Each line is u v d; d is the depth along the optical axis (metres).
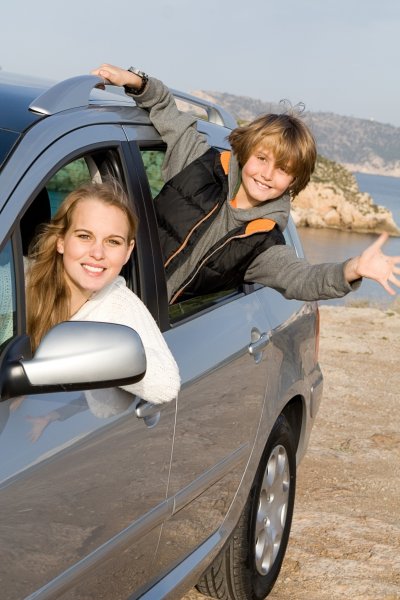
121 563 3.31
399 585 5.48
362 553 5.86
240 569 4.73
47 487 2.72
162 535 3.65
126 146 3.60
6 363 2.57
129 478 3.24
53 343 2.51
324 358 11.55
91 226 3.08
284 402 4.97
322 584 5.40
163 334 3.65
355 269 3.75
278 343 4.84
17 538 2.61
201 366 3.81
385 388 10.32
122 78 3.97
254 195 4.08
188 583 3.97
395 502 6.88
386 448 8.11
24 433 2.66
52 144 3.09
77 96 3.43
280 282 4.08
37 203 3.46
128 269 3.55
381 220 142.38
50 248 3.14
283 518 5.23
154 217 3.68
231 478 4.34
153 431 3.39
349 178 149.62
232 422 4.24
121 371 2.53
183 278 4.01
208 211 4.03
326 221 141.88
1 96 3.28
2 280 2.73
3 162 2.89
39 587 2.75
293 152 4.03
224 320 4.26
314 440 8.14
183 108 5.29
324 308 16.14
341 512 6.52
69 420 2.87
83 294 3.27
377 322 14.95
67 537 2.87
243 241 4.05
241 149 4.07
